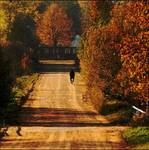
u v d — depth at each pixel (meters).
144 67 76.38
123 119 112.50
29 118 116.81
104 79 132.62
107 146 68.81
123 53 77.12
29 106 144.12
